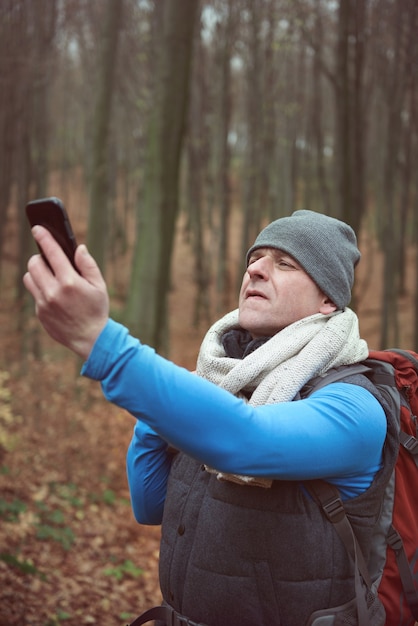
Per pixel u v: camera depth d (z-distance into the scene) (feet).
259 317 4.67
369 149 97.81
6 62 45.21
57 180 143.64
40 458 25.79
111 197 91.40
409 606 4.66
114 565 19.60
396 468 4.73
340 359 4.45
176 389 3.56
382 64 47.44
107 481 26.00
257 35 64.18
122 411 31.04
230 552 4.32
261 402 4.20
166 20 28.22
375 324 72.23
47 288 3.41
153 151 29.12
